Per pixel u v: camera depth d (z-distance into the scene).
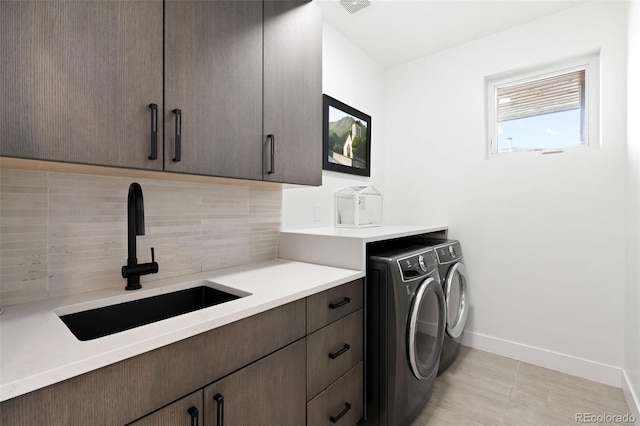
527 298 2.24
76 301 1.00
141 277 1.26
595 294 1.99
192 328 0.77
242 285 1.20
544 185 2.18
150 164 0.94
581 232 2.04
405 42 2.51
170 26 0.99
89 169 0.98
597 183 1.99
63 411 0.58
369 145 2.70
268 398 0.99
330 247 1.62
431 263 1.79
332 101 2.28
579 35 2.04
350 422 1.38
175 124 1.00
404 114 2.87
